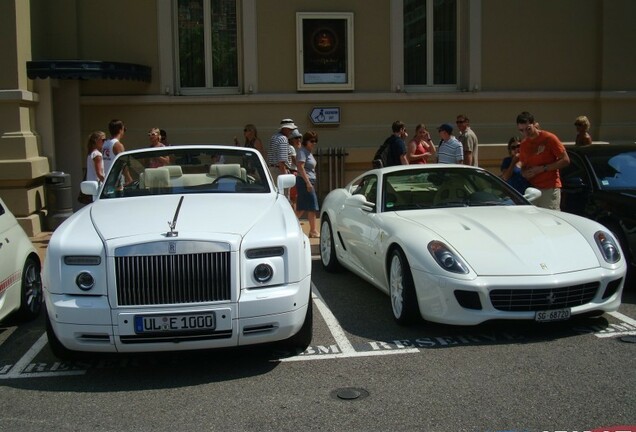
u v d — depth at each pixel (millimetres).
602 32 13039
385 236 6109
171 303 4566
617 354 5020
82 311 4551
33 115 10977
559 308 5281
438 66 13070
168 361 5137
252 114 12289
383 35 12539
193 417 4113
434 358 5035
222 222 4953
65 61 10750
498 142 12984
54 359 5293
